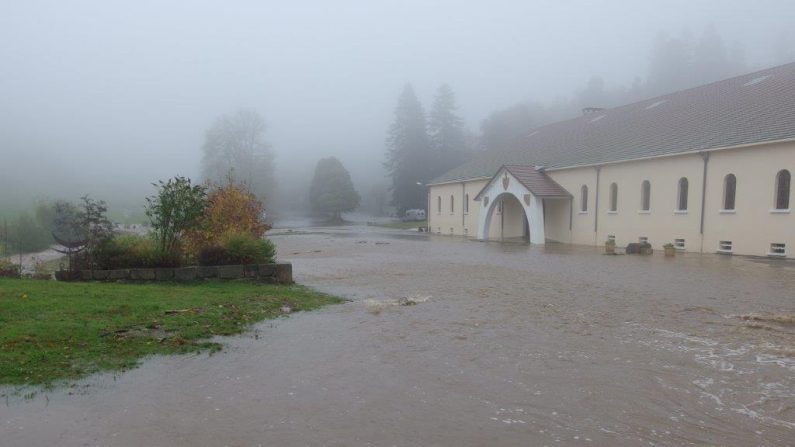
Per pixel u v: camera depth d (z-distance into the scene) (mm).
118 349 6926
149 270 12570
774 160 21828
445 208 51438
